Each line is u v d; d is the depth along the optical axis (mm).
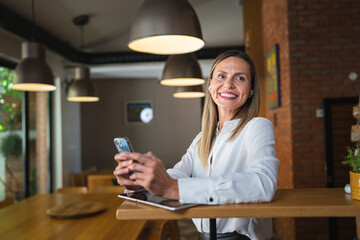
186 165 1204
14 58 4539
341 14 3316
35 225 2199
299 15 3350
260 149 907
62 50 5621
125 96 8250
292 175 3322
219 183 797
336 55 3314
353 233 3143
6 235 1993
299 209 767
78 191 3654
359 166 858
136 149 8172
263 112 4672
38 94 5758
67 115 6730
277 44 3736
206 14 5707
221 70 1034
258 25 4676
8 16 3812
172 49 1707
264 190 802
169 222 2344
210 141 1122
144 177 805
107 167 8148
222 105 1037
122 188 3559
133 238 1898
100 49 6711
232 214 766
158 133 8180
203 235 1067
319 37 3330
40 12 4418
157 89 8219
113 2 4609
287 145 3484
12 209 2693
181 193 796
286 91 3475
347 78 3297
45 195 3301
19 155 4891
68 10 4594
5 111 4539
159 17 1400
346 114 3252
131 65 6770
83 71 4352
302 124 3334
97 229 2088
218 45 6730
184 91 3854
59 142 6238
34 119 5504
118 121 8242
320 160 3305
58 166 6211
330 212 772
